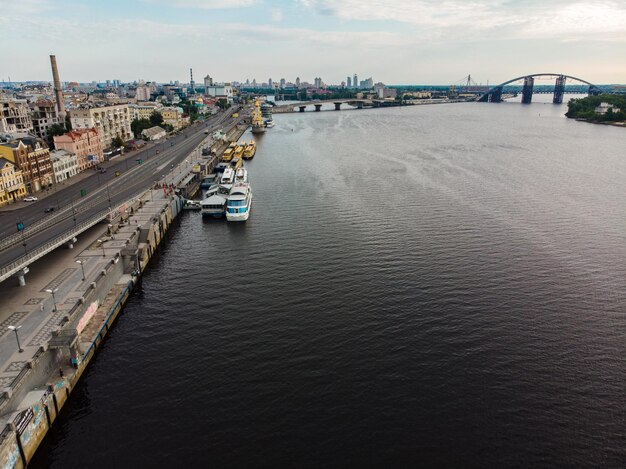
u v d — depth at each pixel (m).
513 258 101.06
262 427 54.84
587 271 94.56
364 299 83.88
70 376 62.09
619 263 98.50
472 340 71.00
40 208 128.00
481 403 58.06
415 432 53.78
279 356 68.00
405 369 64.56
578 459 50.12
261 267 100.12
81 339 71.06
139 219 121.69
